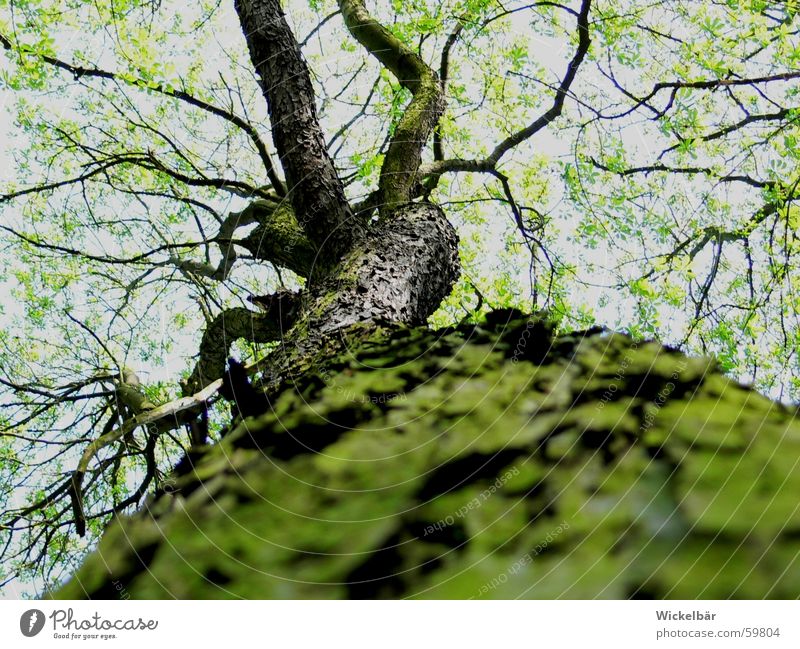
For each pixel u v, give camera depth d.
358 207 5.88
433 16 7.67
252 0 4.26
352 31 6.88
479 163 7.43
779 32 5.93
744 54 6.65
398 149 5.83
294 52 4.27
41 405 6.79
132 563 1.23
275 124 4.13
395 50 6.62
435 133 7.35
